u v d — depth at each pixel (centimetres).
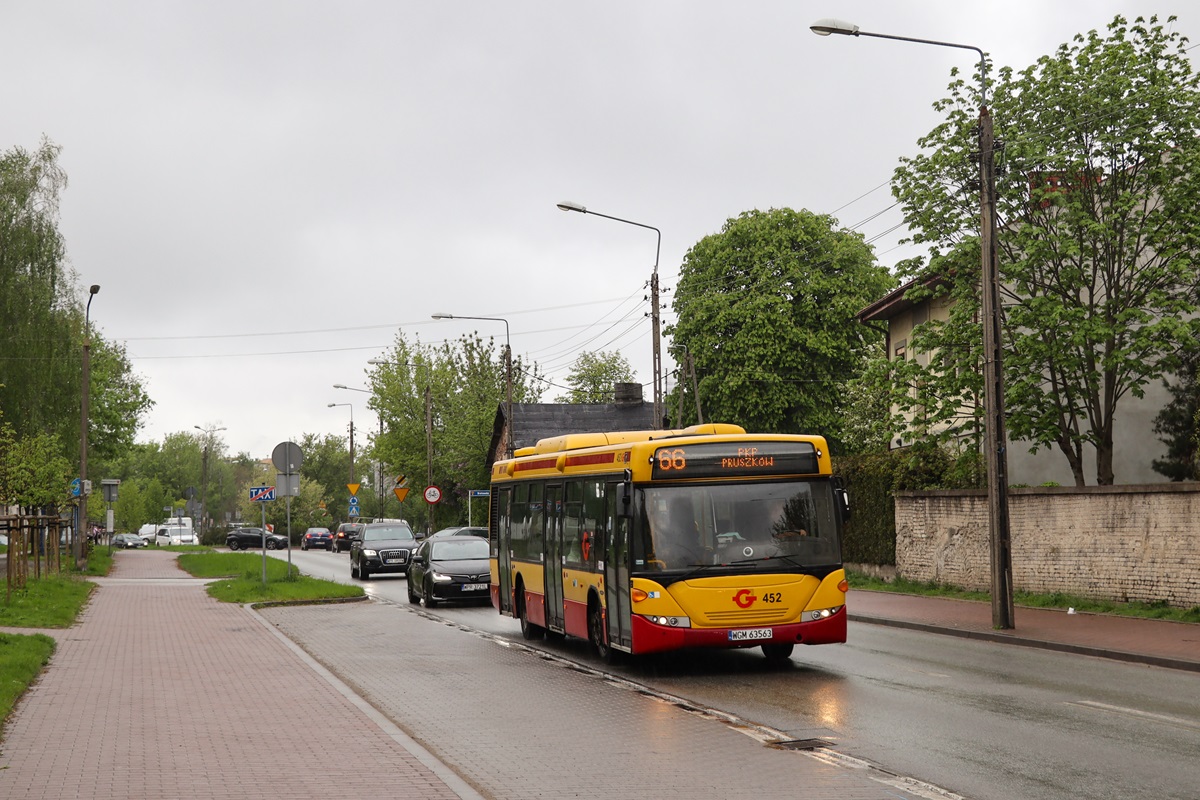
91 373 6650
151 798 786
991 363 2016
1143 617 2061
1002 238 2642
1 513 4141
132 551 7106
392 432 7400
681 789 826
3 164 4800
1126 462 2981
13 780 844
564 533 1822
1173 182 2578
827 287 5112
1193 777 842
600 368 8788
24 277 4688
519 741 1031
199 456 15550
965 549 2775
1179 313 2505
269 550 8038
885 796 796
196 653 1716
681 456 1512
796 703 1235
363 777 851
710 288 5312
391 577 4238
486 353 7238
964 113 2695
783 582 1491
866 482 3291
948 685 1352
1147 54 2608
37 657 1555
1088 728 1051
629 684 1423
